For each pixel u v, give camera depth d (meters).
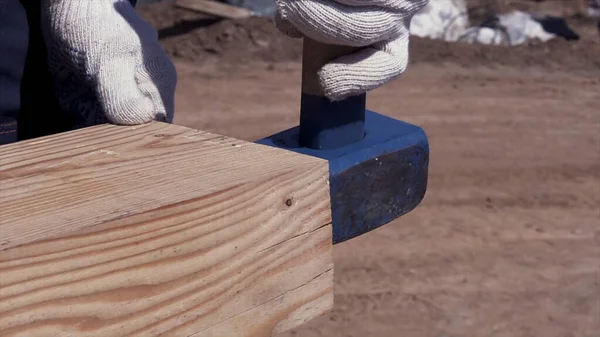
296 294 1.43
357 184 1.67
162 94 1.91
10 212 1.23
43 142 1.59
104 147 1.57
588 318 5.24
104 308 1.19
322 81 1.64
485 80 9.83
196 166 1.43
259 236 1.35
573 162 7.66
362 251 5.90
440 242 6.09
